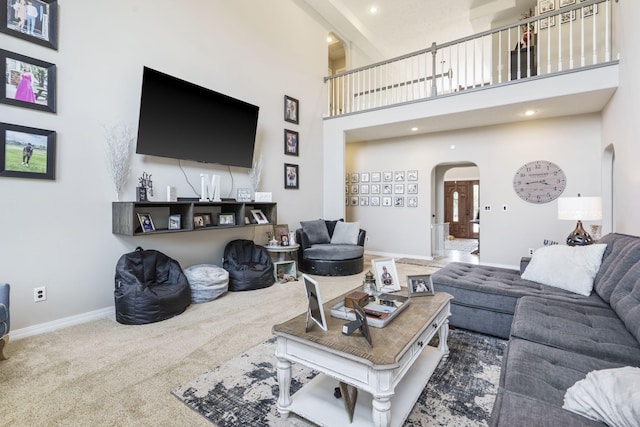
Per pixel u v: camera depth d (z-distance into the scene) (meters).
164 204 3.40
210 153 4.07
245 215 4.62
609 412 0.99
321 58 6.32
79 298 3.01
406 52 8.36
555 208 5.21
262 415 1.68
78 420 1.63
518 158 5.48
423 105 5.18
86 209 3.04
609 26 4.00
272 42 5.20
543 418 1.06
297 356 1.60
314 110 6.14
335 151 6.21
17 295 2.64
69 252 2.94
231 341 2.57
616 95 3.82
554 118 5.18
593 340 1.64
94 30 3.09
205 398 1.82
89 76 3.05
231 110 4.28
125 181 3.34
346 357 1.40
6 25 2.55
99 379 2.01
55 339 2.60
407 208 6.69
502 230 5.63
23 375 2.05
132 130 3.39
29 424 1.60
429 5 6.48
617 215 3.94
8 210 2.60
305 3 5.91
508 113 4.91
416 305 2.04
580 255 2.61
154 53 3.58
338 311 1.88
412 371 1.96
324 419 1.54
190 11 3.97
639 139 3.05
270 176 5.18
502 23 6.79
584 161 4.96
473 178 11.14
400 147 6.73
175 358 2.28
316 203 6.17
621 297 1.97
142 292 2.93
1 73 2.54
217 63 4.29
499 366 2.17
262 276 4.14
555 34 4.93
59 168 2.87
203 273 3.62
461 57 8.20
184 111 3.71
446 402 1.77
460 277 3.02
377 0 6.32
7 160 2.57
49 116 2.80
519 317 1.99
